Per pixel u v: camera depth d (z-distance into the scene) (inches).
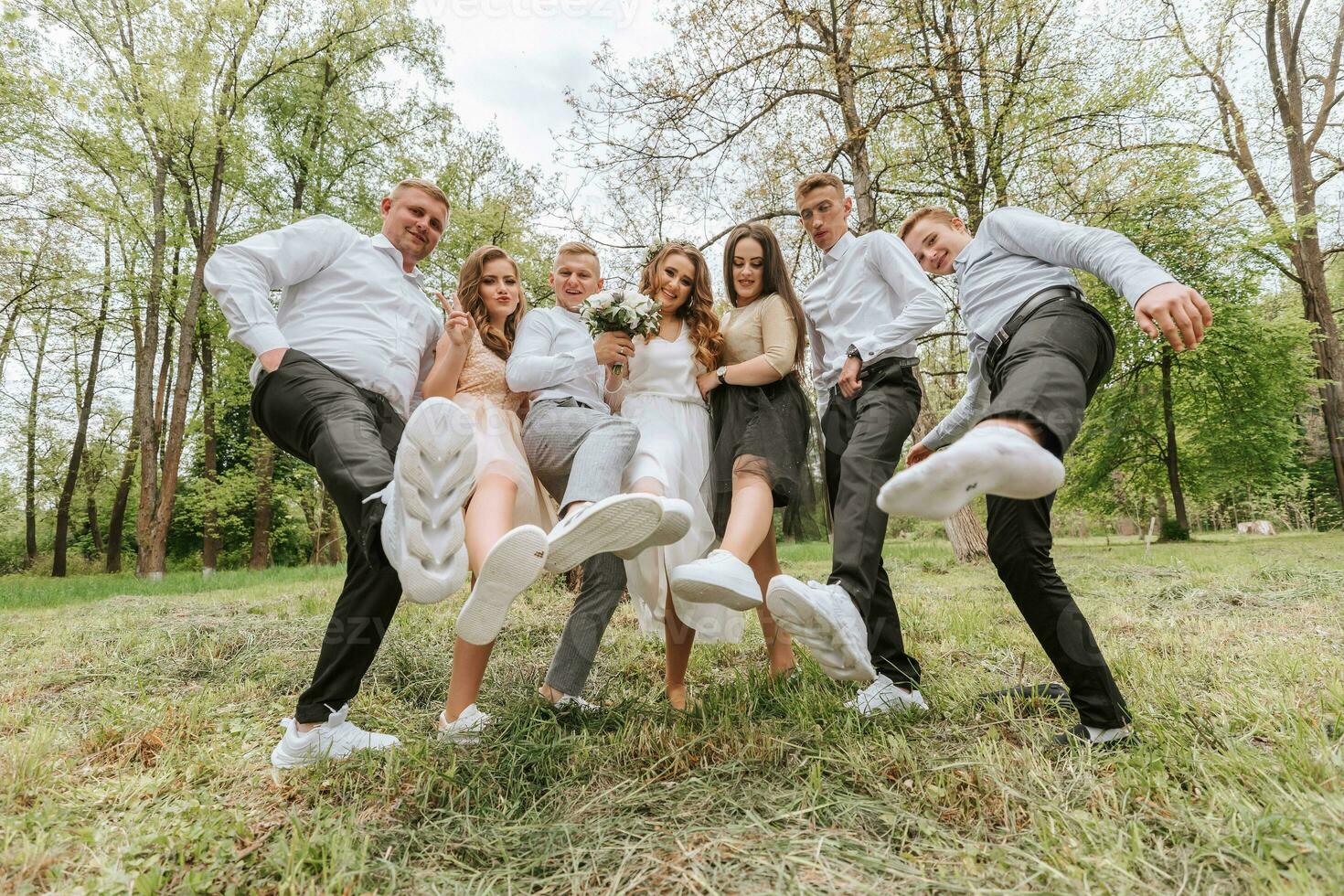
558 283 109.3
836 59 348.5
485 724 85.0
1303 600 168.6
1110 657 104.7
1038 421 60.3
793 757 73.9
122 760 79.7
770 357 96.4
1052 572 76.5
